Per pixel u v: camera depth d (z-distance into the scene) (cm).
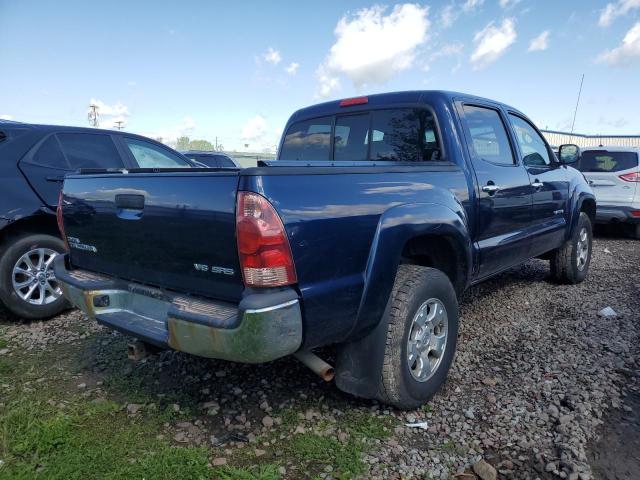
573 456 258
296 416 297
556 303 523
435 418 297
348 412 303
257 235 217
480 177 378
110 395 322
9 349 401
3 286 443
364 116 419
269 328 218
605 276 655
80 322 466
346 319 254
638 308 503
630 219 953
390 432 282
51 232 477
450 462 256
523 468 251
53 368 364
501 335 430
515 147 450
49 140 488
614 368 362
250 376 350
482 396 323
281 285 223
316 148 455
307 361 268
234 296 234
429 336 310
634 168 943
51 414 297
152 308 283
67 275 324
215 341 228
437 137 372
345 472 245
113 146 538
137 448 264
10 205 445
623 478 245
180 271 258
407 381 289
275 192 223
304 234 230
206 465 250
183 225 247
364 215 262
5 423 281
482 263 388
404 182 300
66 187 332
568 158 531
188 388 332
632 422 293
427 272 303
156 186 260
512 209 425
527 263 727
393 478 243
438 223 305
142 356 306
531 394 324
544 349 398
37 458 253
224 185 227
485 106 421
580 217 593
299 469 249
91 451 260
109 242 299
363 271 262
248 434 280
